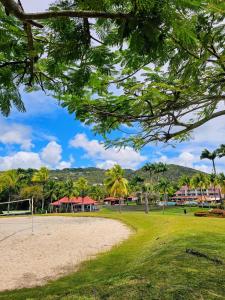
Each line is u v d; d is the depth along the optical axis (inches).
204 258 442.0
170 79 226.1
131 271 404.2
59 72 153.6
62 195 4256.9
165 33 108.9
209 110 296.5
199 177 4611.2
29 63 146.1
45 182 4045.3
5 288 437.7
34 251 736.3
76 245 805.2
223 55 191.9
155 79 227.8
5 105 137.4
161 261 439.5
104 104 241.3
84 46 128.9
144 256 540.4
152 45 113.0
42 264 585.9
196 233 702.5
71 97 225.8
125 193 3193.9
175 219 1224.8
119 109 246.5
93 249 731.4
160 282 335.3
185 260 431.2
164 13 101.0
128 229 1176.2
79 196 4621.1
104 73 145.8
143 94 232.4
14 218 2465.6
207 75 244.4
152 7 99.0
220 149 2417.6
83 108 239.5
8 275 511.2
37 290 414.9
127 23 108.0
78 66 146.2
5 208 3880.4
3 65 144.6
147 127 272.2
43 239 958.4
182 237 652.7
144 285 327.9
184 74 191.8
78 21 121.6
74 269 532.4
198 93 244.8
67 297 323.9
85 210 4660.4
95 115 249.3
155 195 5374.0
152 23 105.1
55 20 121.0
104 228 1243.8
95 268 522.3
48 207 4205.2
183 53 170.4
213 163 3629.4
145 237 844.6
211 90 246.2
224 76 240.5
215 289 309.1
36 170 4598.9
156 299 286.7
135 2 99.6
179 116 262.2
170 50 157.6
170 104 244.1
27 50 139.5
